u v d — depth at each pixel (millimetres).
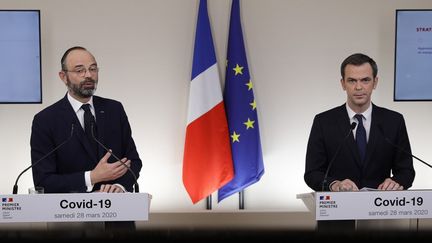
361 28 3443
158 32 3436
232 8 3363
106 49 3424
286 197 3527
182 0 3422
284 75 3473
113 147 2336
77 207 1662
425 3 3416
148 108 3473
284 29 3451
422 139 3496
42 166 2203
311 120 3488
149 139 3488
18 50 3369
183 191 3516
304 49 3457
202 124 3314
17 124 3438
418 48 3408
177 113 3480
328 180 2164
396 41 3404
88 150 2275
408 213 1695
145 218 1661
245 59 3355
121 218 1662
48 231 1468
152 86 3459
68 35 3402
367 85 2297
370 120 2381
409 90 3438
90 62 2312
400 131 2365
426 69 3416
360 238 1452
